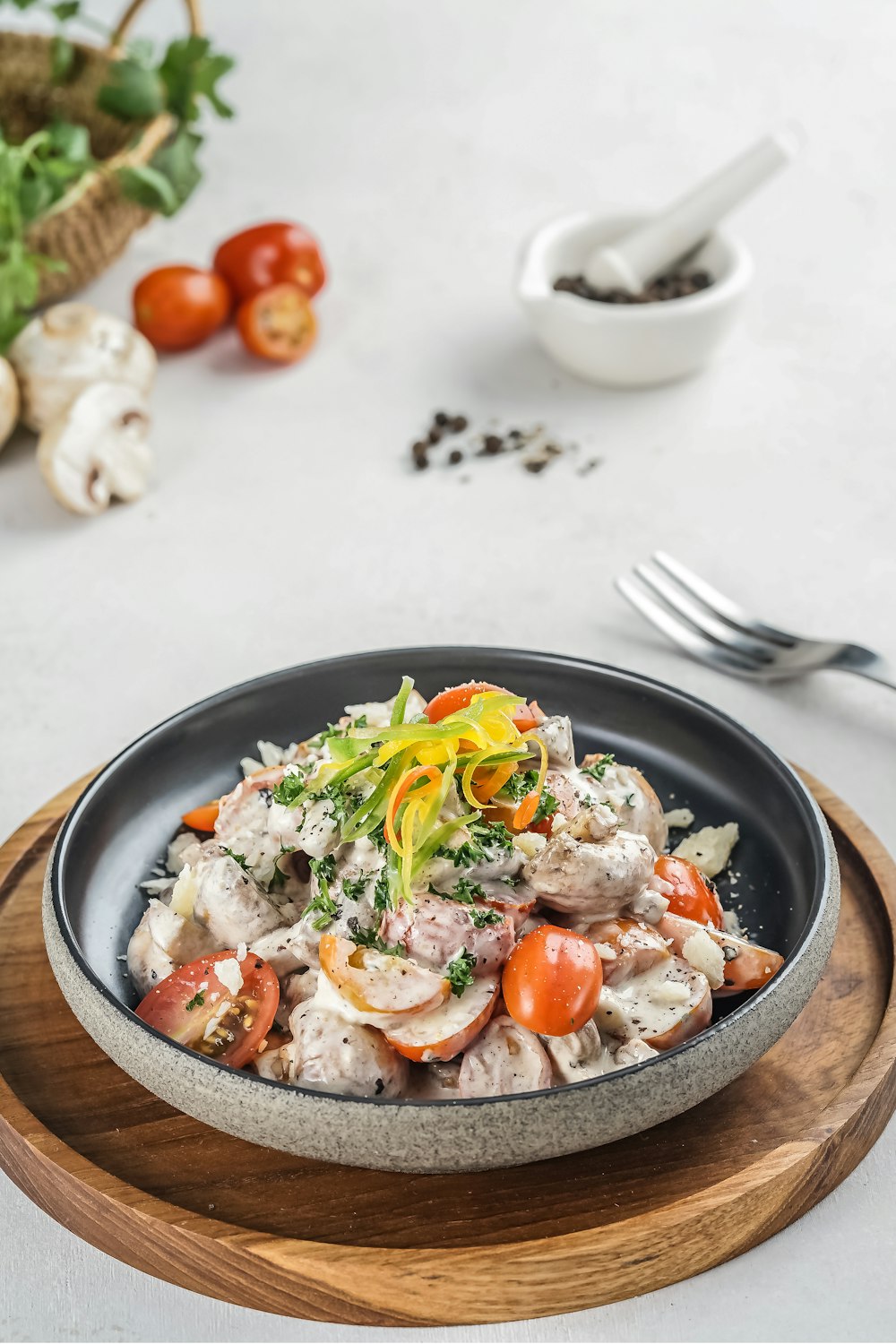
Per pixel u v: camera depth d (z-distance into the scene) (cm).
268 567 71
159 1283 50
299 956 50
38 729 64
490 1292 47
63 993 50
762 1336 48
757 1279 49
